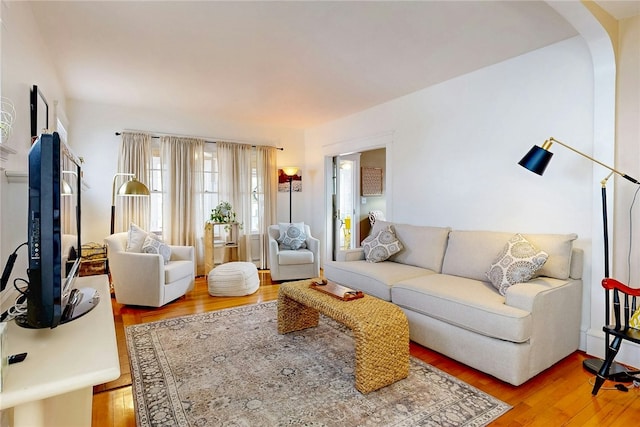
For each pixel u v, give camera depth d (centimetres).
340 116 523
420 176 402
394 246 372
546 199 289
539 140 293
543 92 289
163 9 228
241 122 562
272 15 236
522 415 185
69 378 91
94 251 402
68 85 382
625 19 240
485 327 221
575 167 271
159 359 246
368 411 187
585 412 188
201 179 518
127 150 462
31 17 230
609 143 247
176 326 310
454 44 282
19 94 201
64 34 263
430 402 196
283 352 258
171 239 492
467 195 352
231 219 536
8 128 171
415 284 279
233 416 182
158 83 375
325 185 579
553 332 231
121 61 315
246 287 412
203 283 473
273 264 478
